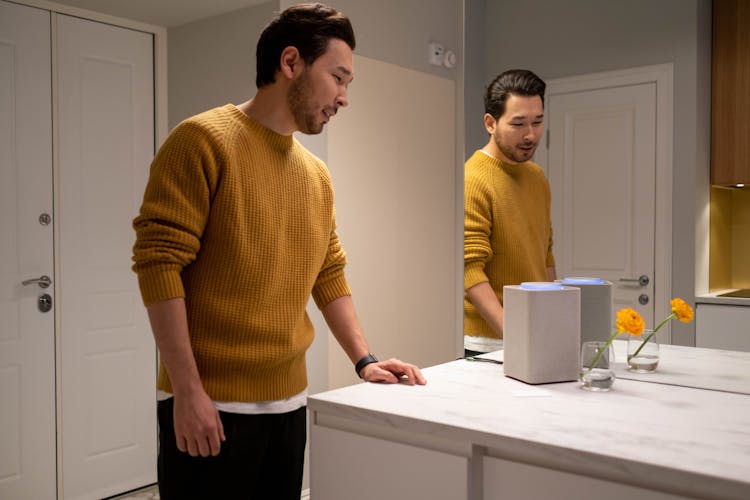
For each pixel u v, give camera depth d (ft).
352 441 4.10
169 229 4.10
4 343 8.93
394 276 8.19
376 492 3.99
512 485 3.53
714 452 3.14
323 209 4.89
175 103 10.43
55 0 9.21
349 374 9.51
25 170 9.08
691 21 5.03
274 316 4.47
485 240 6.15
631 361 4.93
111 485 10.07
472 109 6.42
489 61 6.25
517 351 4.67
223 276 4.31
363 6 8.42
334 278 5.22
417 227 7.74
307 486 9.36
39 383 9.27
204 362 4.32
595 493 3.23
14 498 9.04
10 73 8.91
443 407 3.96
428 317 7.88
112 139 10.02
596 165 5.54
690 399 4.17
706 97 5.02
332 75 4.52
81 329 9.70
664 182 5.20
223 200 4.27
